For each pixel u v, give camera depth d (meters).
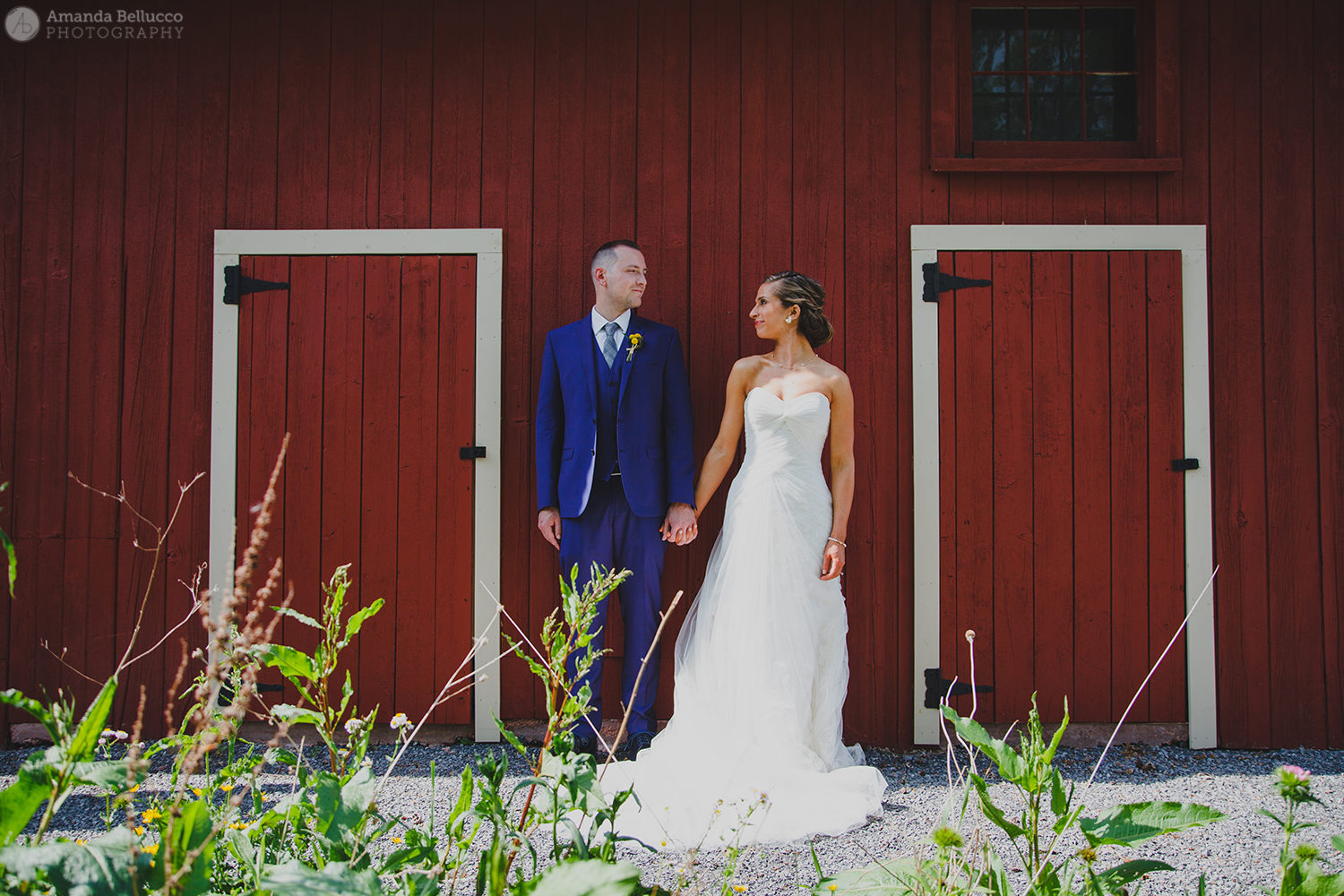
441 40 3.34
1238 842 2.27
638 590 2.96
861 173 3.33
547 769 1.42
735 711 2.71
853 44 3.36
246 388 3.26
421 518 3.25
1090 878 1.43
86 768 1.22
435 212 3.31
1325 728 3.22
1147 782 2.83
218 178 3.31
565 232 3.32
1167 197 3.32
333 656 1.53
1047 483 3.24
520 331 3.30
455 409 3.26
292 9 3.34
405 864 1.49
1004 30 3.42
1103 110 3.41
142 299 3.29
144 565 3.24
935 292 3.28
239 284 3.28
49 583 3.24
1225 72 3.33
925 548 3.23
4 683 3.21
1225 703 3.21
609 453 2.96
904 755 3.13
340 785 1.41
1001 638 3.21
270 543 3.23
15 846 1.13
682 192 3.33
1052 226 3.29
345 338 3.28
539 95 3.34
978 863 1.59
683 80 3.35
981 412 3.26
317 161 3.32
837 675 2.80
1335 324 3.29
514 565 3.26
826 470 3.24
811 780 2.56
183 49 3.33
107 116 3.32
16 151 3.30
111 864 1.13
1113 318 3.27
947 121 3.30
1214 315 3.30
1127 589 3.23
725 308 3.31
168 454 3.27
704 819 2.37
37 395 3.27
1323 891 1.30
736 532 2.81
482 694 3.21
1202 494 3.24
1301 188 3.32
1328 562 3.25
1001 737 3.19
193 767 1.24
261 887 1.29
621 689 3.15
